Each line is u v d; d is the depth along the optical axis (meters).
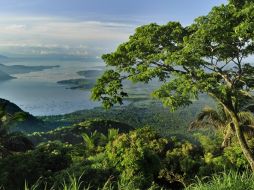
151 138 35.00
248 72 20.23
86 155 34.59
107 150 25.28
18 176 20.66
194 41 18.00
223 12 17.72
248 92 21.14
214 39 17.39
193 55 17.84
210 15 18.14
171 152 31.89
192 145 34.25
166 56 19.14
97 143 45.25
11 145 31.95
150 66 19.97
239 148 27.83
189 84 17.83
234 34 16.80
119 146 24.42
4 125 32.09
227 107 20.88
